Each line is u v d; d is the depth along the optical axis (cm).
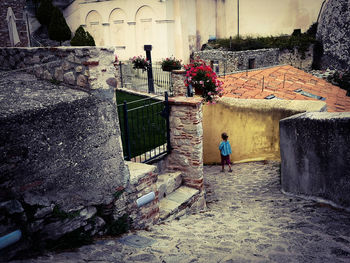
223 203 721
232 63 2006
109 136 432
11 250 327
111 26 2389
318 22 2450
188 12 2366
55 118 364
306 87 1522
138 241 432
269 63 2244
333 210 551
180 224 547
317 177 599
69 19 2558
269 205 647
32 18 2214
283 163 726
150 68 1484
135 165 530
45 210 359
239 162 1126
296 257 383
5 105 344
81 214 399
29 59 495
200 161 674
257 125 1056
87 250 380
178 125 672
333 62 2298
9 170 325
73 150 386
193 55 2425
